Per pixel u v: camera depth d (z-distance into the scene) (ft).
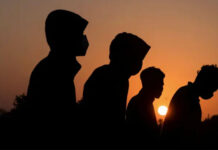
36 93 9.85
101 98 11.41
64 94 10.19
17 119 9.75
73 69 10.60
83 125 11.17
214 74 15.02
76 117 10.75
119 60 12.06
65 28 10.44
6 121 9.75
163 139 14.76
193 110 14.83
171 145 14.61
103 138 11.28
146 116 14.40
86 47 10.98
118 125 11.78
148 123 14.42
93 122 11.25
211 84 15.01
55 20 10.49
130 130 14.12
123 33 12.27
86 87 11.58
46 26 10.61
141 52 12.20
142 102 14.49
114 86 11.68
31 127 9.64
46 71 10.11
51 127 9.79
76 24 10.59
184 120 14.74
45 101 9.83
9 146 9.51
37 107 9.75
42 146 9.66
